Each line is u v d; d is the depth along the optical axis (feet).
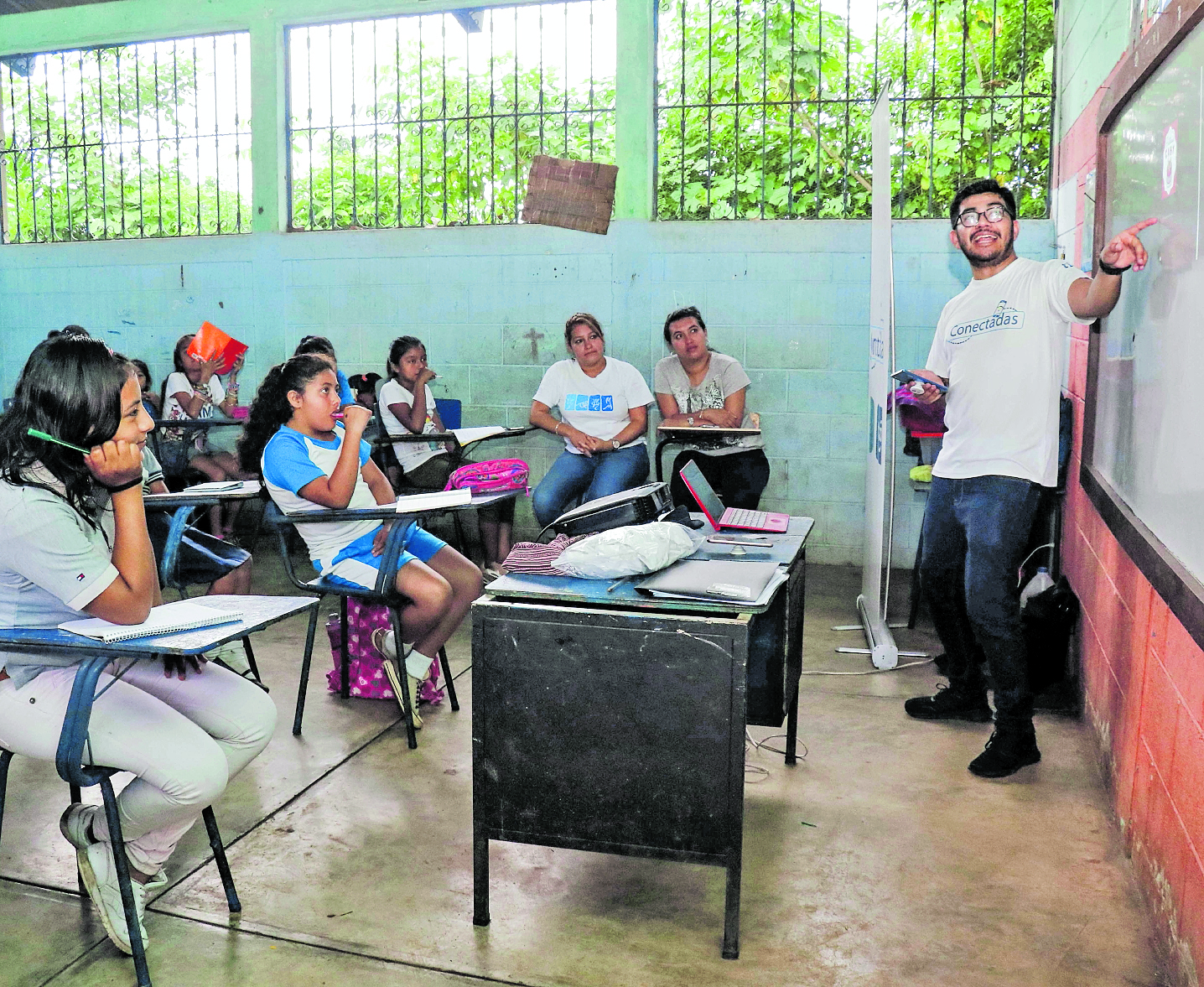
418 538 11.01
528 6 19.08
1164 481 6.84
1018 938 6.82
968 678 10.81
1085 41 13.94
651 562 7.03
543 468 19.44
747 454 15.60
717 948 6.72
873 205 13.60
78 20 21.04
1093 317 8.48
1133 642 8.32
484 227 19.11
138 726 6.17
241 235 20.36
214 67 20.90
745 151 20.29
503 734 6.81
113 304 21.29
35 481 5.87
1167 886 6.66
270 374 10.82
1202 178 5.96
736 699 6.36
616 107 18.33
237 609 6.50
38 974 6.45
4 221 22.18
